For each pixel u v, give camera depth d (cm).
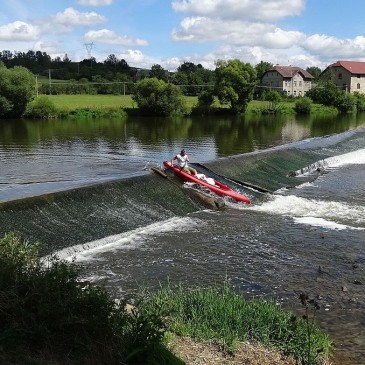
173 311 810
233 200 1928
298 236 1498
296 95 11819
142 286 1096
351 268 1233
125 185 1723
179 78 11162
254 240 1452
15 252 708
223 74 7950
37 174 2375
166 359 612
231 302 835
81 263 1223
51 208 1413
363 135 4591
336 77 12075
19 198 1364
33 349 528
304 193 2166
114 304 639
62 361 525
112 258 1271
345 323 919
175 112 7344
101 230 1434
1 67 6284
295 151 3112
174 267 1220
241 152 3331
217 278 1155
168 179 1945
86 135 4259
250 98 8106
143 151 3288
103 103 7631
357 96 9950
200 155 3169
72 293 586
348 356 786
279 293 1072
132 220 1557
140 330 600
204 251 1345
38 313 546
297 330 784
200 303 844
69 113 6544
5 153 3069
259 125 5850
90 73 13638
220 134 4588
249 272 1197
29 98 6125
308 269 1222
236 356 692
